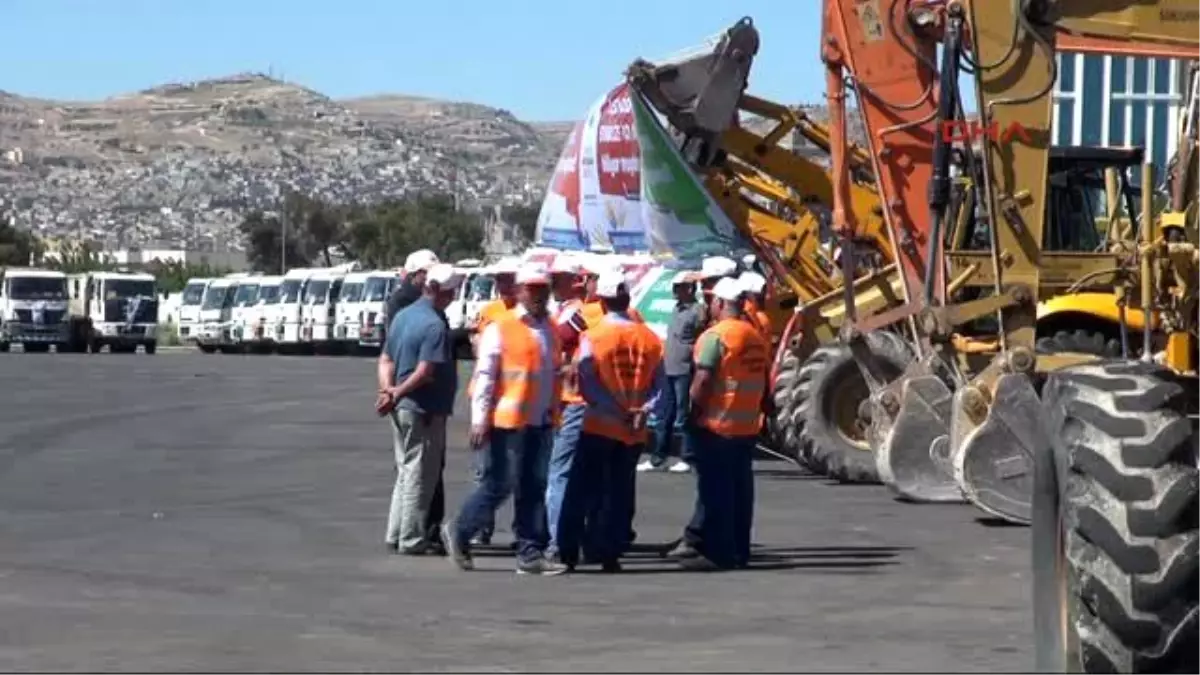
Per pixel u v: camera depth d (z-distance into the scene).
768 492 20.88
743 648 11.41
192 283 84.69
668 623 12.44
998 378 15.84
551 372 14.89
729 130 23.59
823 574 14.73
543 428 14.89
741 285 15.16
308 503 20.09
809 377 21.73
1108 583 8.20
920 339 17.58
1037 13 15.42
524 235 148.38
